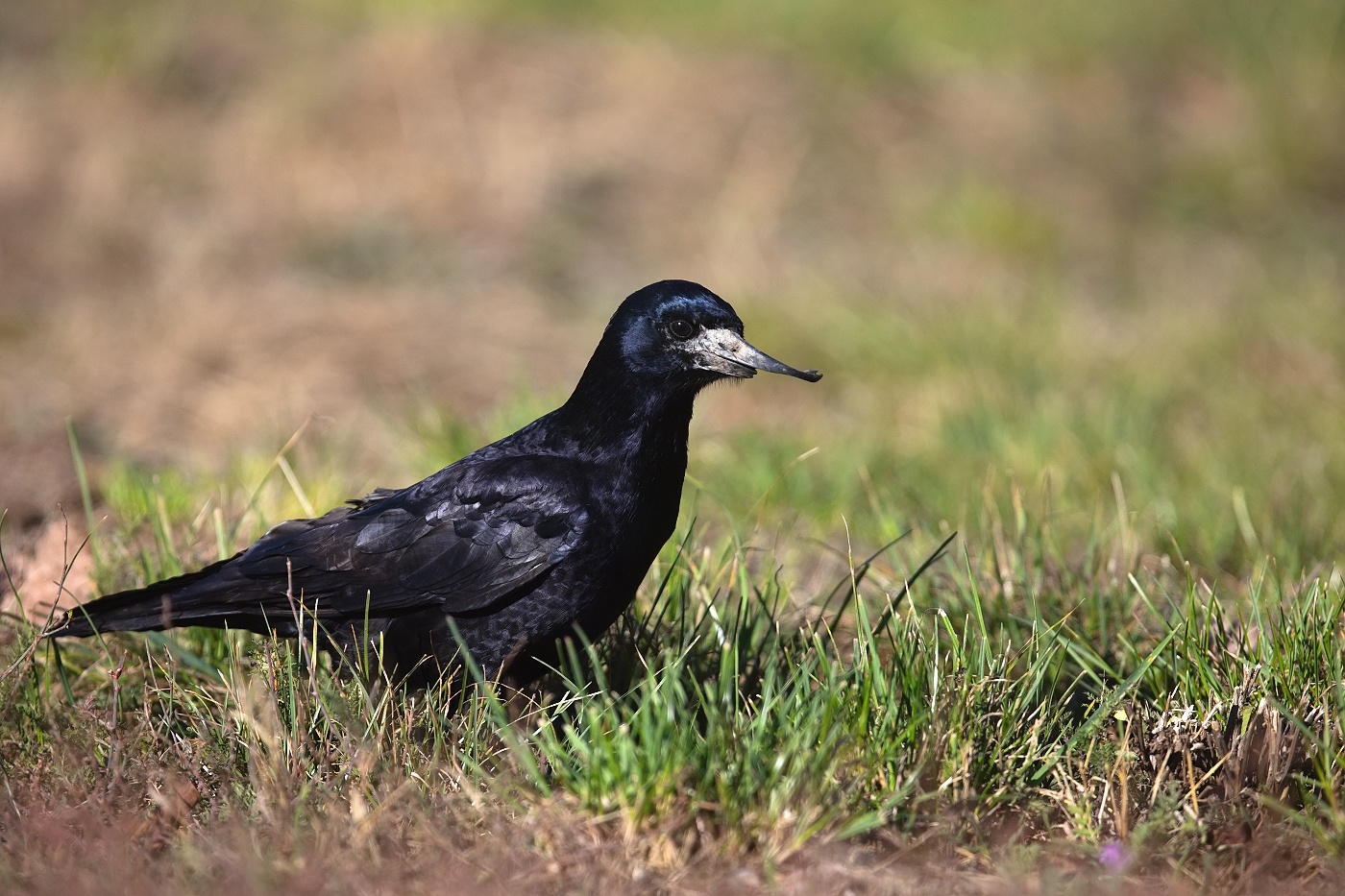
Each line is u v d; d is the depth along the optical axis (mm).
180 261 17047
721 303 7672
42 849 6363
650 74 21453
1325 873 6289
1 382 14047
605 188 19266
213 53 21109
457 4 22531
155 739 7152
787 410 14000
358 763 6695
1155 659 7430
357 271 17250
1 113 19266
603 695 6871
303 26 21906
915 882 6230
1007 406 13023
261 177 18859
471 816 6488
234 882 5977
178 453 12594
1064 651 7746
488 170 19297
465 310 16344
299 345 15250
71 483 11305
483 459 7906
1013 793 6777
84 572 9031
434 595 7656
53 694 7867
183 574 7852
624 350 7699
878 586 9273
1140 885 6270
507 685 7812
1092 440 12172
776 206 19000
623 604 7941
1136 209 20031
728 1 23016
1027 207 18891
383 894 5973
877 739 6664
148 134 19328
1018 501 9438
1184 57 23391
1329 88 21500
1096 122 21719
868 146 20656
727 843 6262
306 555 7664
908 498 11266
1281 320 15211
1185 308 16062
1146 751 7113
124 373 14492
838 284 16250
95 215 17609
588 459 7777
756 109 21031
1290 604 7773
